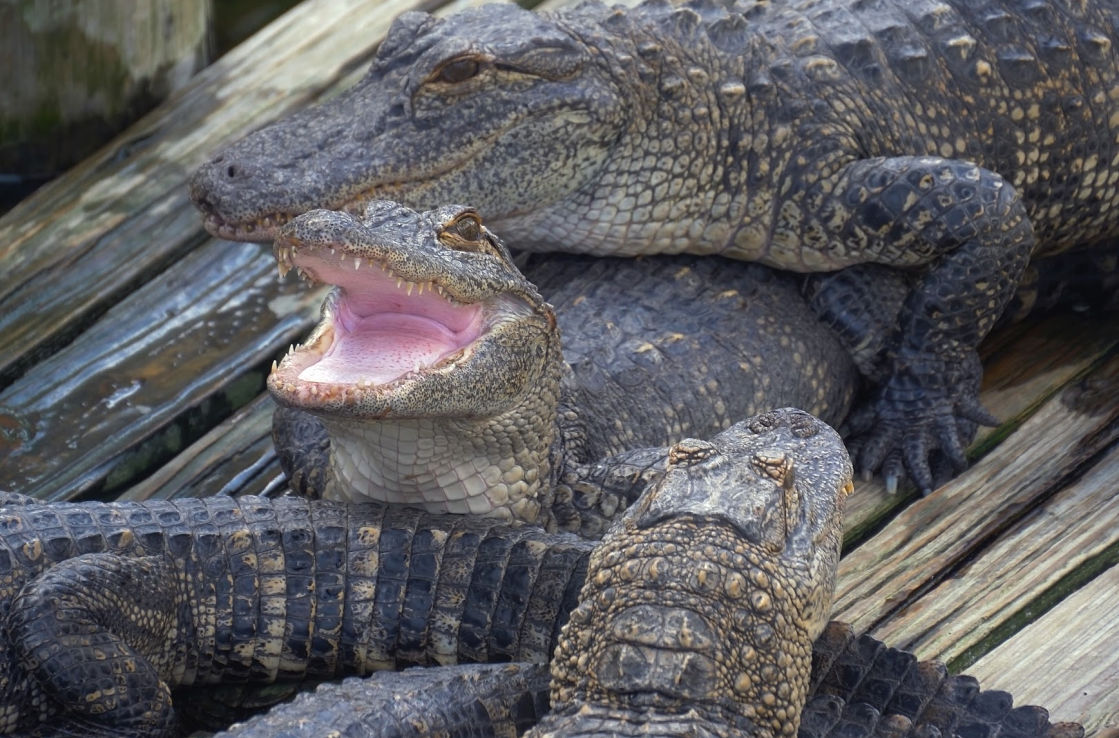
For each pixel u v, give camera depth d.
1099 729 13.37
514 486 14.51
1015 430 17.62
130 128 22.62
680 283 17.55
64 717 12.89
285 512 14.16
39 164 22.73
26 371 18.78
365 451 14.11
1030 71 18.23
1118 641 14.37
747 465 11.23
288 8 27.70
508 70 16.48
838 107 17.45
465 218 13.57
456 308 13.62
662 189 17.38
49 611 12.56
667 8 17.75
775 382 17.03
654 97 17.14
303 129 16.92
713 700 10.34
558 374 14.48
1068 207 18.88
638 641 10.39
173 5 23.28
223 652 13.79
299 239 12.54
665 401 16.41
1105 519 16.02
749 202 17.52
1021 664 14.23
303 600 13.76
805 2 18.52
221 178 16.61
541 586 13.49
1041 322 19.59
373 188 16.58
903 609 15.09
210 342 19.16
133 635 13.11
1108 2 19.00
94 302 19.64
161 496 17.28
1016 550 15.74
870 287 17.56
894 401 17.42
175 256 20.38
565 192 17.16
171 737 13.06
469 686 11.94
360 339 13.82
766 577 10.63
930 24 18.17
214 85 23.11
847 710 11.91
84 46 22.27
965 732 12.10
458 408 13.26
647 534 10.84
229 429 18.17
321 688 12.04
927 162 16.89
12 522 13.35
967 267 16.86
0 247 20.50
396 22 17.45
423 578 13.75
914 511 16.47
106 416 18.05
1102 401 17.91
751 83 17.41
